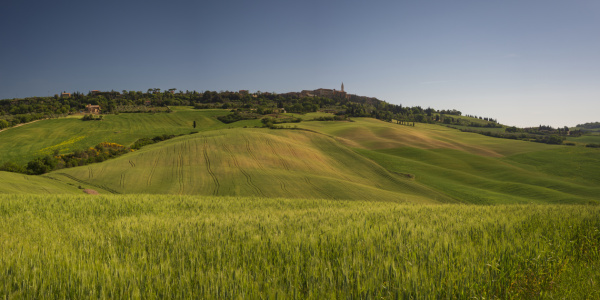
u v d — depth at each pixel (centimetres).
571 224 705
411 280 405
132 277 448
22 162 7675
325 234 673
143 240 693
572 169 9175
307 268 470
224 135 9131
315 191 5328
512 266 460
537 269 454
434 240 596
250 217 1030
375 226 741
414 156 10238
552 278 436
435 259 488
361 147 11125
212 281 416
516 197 6306
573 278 436
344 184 5862
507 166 9206
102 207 1462
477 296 381
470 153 10988
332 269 465
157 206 1562
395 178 7262
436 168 8662
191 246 619
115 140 10131
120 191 4816
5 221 1020
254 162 7081
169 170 6144
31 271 473
